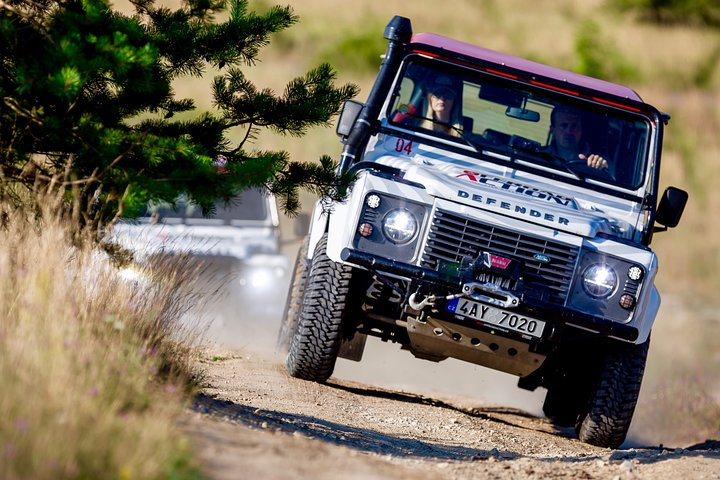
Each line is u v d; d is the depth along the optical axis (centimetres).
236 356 2889
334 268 2381
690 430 3356
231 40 2234
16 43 1906
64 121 1911
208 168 1894
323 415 2172
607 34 12638
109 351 1614
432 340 2302
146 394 1518
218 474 1273
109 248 1967
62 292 1672
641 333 2259
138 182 1861
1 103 1953
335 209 2294
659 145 2497
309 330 2405
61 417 1260
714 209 7931
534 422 2867
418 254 2189
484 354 2314
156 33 2138
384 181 2198
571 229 2198
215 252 3475
